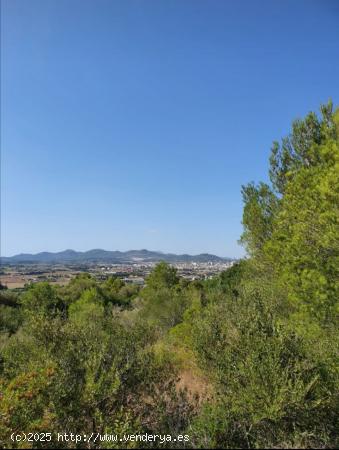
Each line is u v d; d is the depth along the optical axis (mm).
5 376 7242
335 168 6539
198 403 6277
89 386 5309
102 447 4680
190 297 24484
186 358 10016
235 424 5094
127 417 4977
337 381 5652
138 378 6098
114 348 6566
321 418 5137
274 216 10750
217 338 7547
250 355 5367
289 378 5250
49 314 7645
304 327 7102
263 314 6359
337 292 6410
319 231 6859
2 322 25500
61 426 5148
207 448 4641
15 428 5113
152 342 10938
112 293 48906
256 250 11500
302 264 7164
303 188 7711
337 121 8383
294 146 10266
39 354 6676
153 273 43656
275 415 4809
